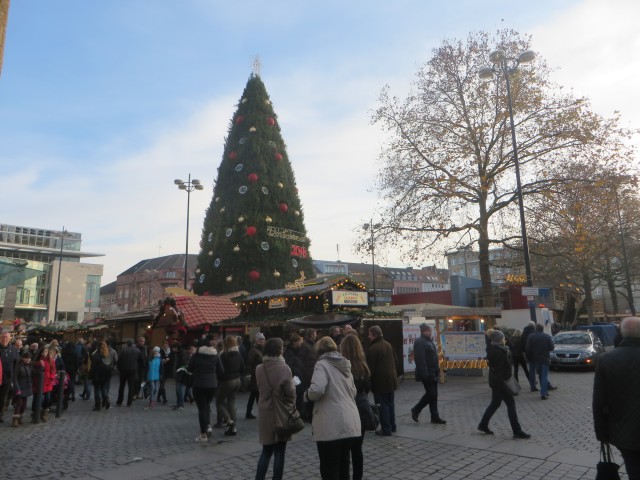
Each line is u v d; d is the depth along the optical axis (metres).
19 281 21.53
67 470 6.29
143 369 14.23
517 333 17.31
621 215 36.06
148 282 101.94
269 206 30.08
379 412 7.84
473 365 15.84
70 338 29.56
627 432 3.58
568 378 15.69
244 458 6.72
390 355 8.00
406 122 25.08
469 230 24.61
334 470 4.44
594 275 45.09
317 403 4.61
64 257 97.25
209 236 30.42
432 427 8.41
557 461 6.17
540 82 23.34
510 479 5.51
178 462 6.55
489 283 24.05
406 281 111.62
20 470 6.33
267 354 5.37
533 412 9.74
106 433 8.87
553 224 23.11
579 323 50.44
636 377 3.62
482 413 9.74
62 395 11.09
